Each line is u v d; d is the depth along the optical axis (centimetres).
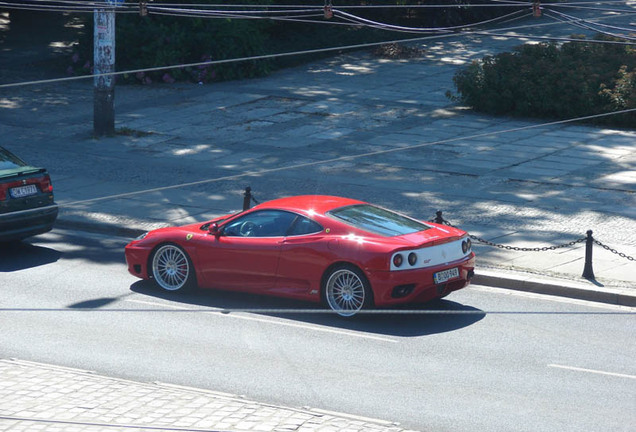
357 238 1323
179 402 939
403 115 3391
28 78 4228
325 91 3869
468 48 4928
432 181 2427
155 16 4284
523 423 932
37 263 1717
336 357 1164
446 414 958
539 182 2398
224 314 1373
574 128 3170
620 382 1071
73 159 2747
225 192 2339
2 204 1686
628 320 1372
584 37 3656
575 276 1589
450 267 1338
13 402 926
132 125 3266
